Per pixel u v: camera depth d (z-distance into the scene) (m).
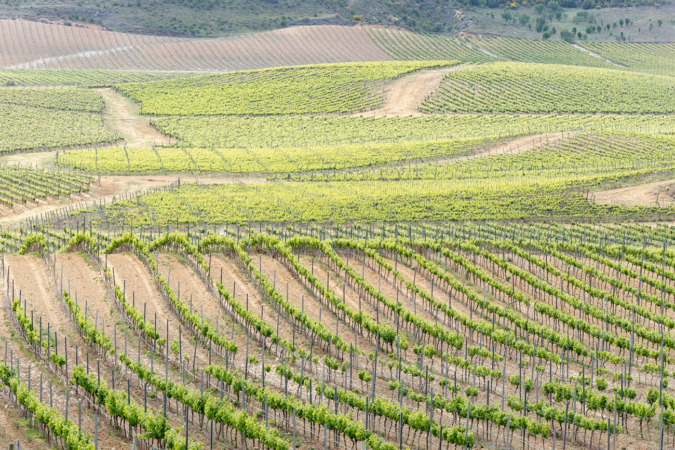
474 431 32.47
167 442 27.73
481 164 124.38
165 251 58.03
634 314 47.84
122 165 118.12
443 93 187.75
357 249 59.94
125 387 34.44
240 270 54.19
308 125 162.62
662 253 63.31
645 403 35.81
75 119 160.62
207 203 92.31
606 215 88.00
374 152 133.88
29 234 71.38
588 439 31.95
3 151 126.88
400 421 29.75
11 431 29.27
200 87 197.00
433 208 91.00
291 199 95.94
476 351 39.81
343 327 45.00
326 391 32.69
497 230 78.50
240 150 136.25
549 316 47.81
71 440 26.48
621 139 134.00
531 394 37.00
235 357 39.38
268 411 33.06
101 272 51.56
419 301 50.28
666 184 100.44
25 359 36.38
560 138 139.25
